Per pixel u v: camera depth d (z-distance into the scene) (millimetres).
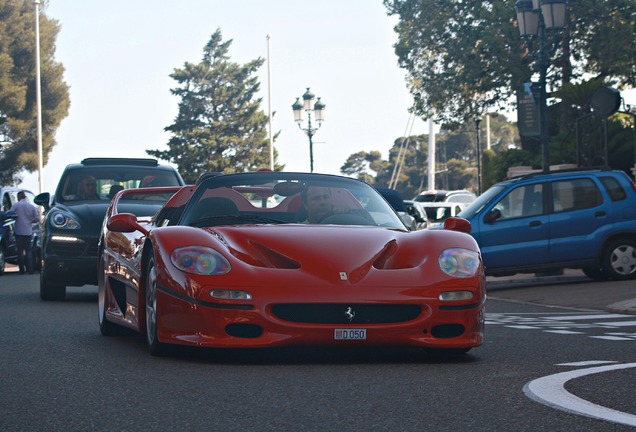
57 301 13039
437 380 5715
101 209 13078
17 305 12219
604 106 22641
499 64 37188
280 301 6273
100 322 8750
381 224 7539
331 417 4574
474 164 131125
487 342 7961
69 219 12875
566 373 5906
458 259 6695
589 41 36406
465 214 16594
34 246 24141
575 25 36469
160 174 14023
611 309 11961
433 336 6500
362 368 6270
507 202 16453
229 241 6738
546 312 11945
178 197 8328
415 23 40062
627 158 25141
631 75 35938
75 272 12758
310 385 5531
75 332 8789
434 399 5047
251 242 6688
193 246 6637
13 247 24297
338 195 7738
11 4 71312
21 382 5684
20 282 18750
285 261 6516
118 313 8117
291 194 7695
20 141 70625
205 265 6449
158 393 5262
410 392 5273
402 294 6395
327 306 6305
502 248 16328
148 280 7074
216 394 5227
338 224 7441
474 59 38188
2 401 5062
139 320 7305
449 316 6477
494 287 17359
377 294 6352
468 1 39000
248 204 7652
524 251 16344
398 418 4539
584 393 5164
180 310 6445
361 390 5348
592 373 5902
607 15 35500
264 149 91500
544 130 19938
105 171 14008
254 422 4465
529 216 16422
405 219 13781
